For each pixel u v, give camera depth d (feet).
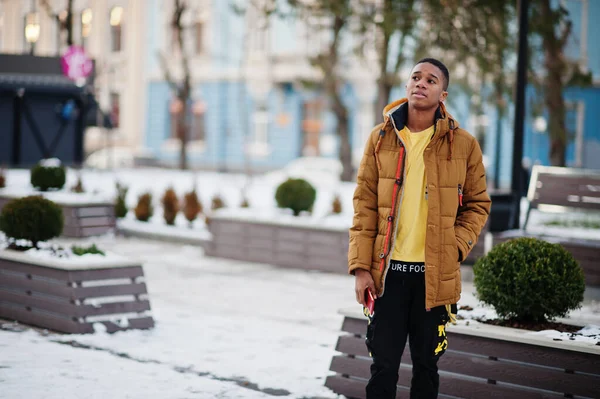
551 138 68.13
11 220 28.71
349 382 20.58
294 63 137.39
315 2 68.03
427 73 15.94
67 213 51.37
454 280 15.81
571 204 43.11
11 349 24.06
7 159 111.14
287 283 38.06
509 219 39.78
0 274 28.40
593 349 17.30
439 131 15.79
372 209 16.29
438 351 16.03
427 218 15.71
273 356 24.43
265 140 145.59
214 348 25.17
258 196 80.74
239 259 44.37
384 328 15.94
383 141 16.20
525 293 18.99
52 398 19.42
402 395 19.74
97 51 159.53
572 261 19.39
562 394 17.69
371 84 129.80
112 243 50.31
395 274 15.92
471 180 16.35
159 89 157.38
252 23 135.23
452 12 57.21
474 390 18.61
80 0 154.81
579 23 116.47
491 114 117.39
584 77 67.67
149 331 27.07
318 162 126.41
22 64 106.93
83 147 117.39
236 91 147.33
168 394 20.13
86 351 24.07
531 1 62.08
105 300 26.96
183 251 47.60
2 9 161.27
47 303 26.86
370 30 68.90
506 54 61.36
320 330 28.43
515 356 18.31
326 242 41.37
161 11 155.74
